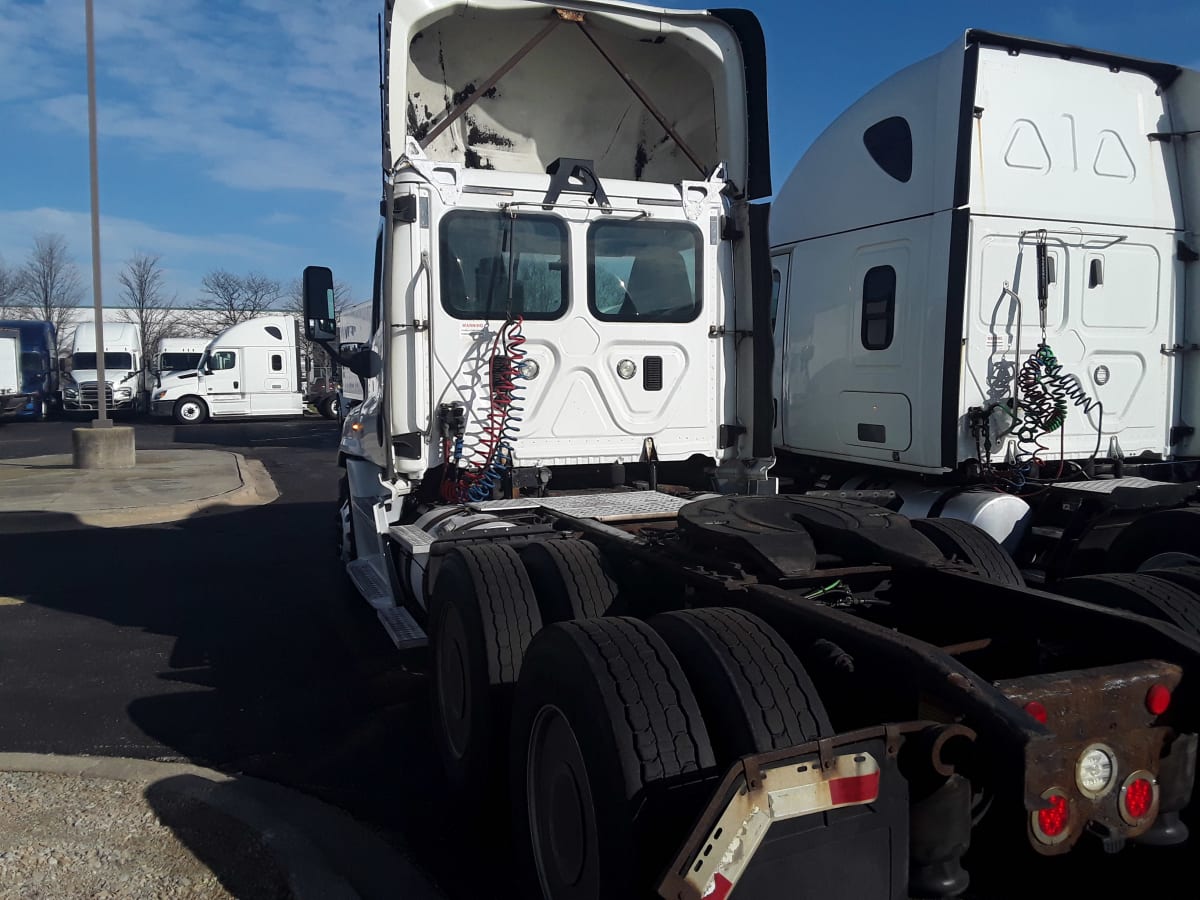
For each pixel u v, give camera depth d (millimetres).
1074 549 5262
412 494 5238
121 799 3758
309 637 6383
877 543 3203
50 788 3875
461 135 5793
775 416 7781
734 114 5562
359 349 5668
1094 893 3146
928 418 6043
